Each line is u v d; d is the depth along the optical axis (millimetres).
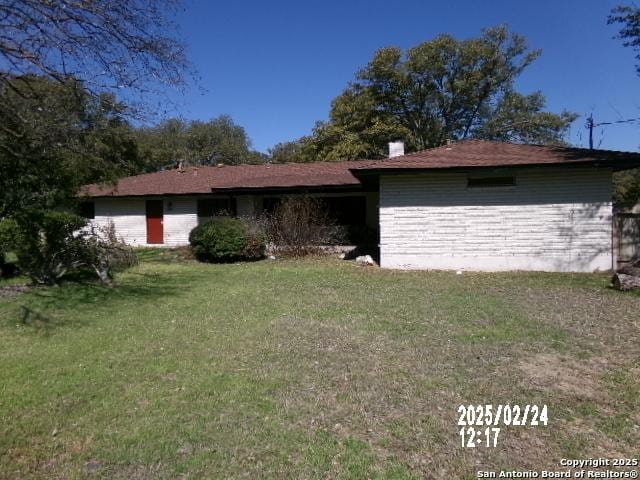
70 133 11320
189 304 8539
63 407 4094
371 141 35906
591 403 4188
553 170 12547
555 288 10148
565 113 37844
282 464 3211
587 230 12727
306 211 17234
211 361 5289
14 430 3682
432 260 13586
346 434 3623
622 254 12602
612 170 12578
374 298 8945
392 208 13742
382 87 38250
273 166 24781
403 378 4738
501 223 13188
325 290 9938
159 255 18578
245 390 4445
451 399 4250
